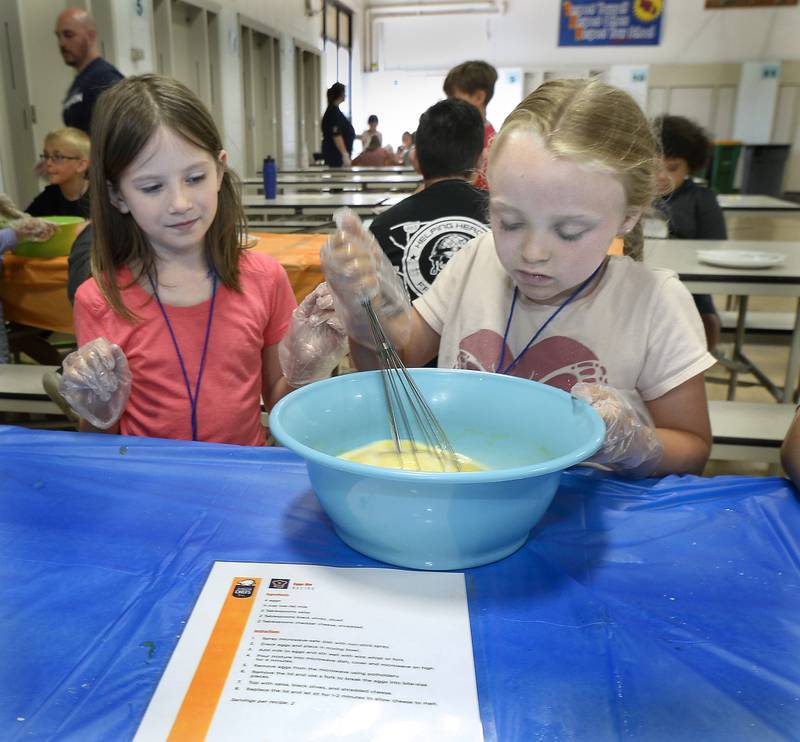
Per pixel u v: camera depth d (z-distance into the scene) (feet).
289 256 6.89
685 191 8.96
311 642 1.65
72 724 1.40
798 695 1.51
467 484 1.74
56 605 1.78
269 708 1.45
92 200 3.56
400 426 2.48
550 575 1.95
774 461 4.87
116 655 1.60
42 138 13.05
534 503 1.92
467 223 5.27
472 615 1.76
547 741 1.38
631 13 33.32
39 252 6.85
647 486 2.49
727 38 33.24
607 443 2.37
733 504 2.35
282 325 4.29
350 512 1.90
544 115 2.26
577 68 34.58
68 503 2.31
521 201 2.25
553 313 3.28
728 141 33.47
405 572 1.94
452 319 3.62
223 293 3.95
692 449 2.92
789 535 2.15
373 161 26.73
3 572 1.93
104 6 13.87
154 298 3.81
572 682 1.54
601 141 2.23
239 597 1.82
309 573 1.93
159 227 3.34
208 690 1.50
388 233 5.36
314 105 29.37
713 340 8.44
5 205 7.11
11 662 1.58
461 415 2.50
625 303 3.19
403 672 1.56
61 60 13.07
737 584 1.92
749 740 1.40
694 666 1.59
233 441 3.98
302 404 2.22
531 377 3.31
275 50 24.56
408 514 1.82
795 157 34.58
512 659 1.61
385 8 35.53
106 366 2.92
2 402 5.38
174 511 2.27
